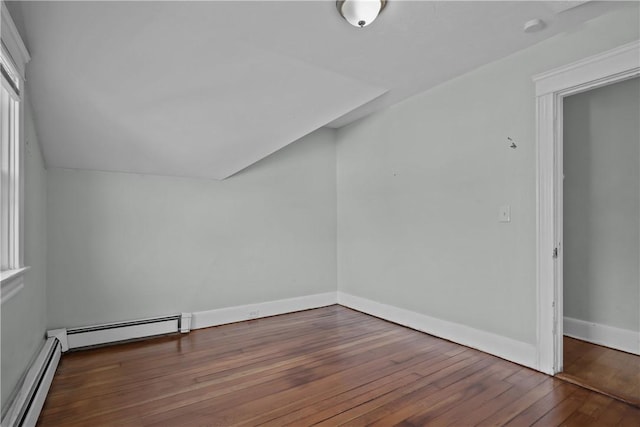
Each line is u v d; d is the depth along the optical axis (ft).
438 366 8.37
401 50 8.06
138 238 10.85
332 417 6.27
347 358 8.93
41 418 6.25
